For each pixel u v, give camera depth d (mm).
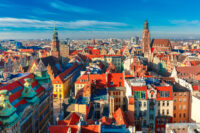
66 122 64188
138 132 56406
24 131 69500
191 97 93000
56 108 124688
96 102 91500
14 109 60906
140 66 151750
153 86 95000
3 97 58656
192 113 92562
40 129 84875
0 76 97750
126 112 88250
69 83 161250
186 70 125188
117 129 55969
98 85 112062
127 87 101250
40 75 94000
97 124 60125
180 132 57594
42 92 90375
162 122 92438
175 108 95250
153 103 89438
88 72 137875
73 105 80062
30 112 73812
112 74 117125
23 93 75750
